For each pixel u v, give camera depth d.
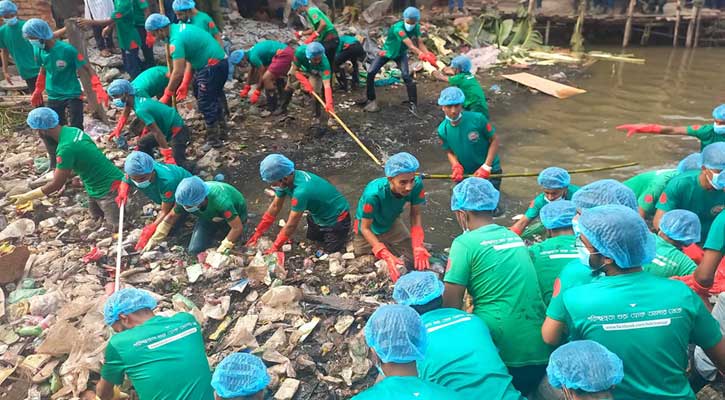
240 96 9.52
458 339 3.12
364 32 12.12
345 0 14.52
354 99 10.12
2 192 6.71
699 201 4.49
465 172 6.04
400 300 3.34
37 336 4.59
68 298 4.96
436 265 5.39
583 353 2.46
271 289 4.89
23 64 8.18
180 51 7.16
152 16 7.26
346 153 8.09
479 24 13.33
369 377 4.27
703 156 4.27
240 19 12.70
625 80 11.09
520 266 3.48
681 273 3.82
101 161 5.82
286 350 4.45
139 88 7.23
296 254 5.70
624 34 13.93
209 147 7.98
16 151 7.68
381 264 5.32
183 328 3.52
